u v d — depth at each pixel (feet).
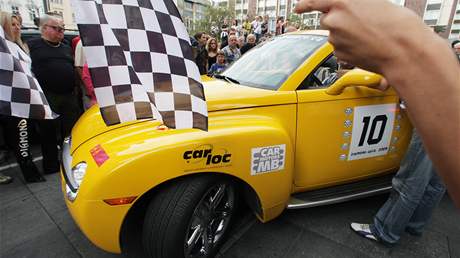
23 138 9.98
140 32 3.78
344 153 7.32
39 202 9.13
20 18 10.78
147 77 3.84
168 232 5.42
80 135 6.47
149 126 5.91
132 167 4.97
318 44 7.50
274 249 6.98
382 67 1.09
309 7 1.16
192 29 142.41
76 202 5.22
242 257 6.74
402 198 6.49
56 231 7.73
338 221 8.04
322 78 7.25
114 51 3.67
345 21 1.07
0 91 7.64
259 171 6.04
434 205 7.00
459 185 1.10
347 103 7.02
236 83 7.88
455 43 7.36
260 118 6.35
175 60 3.97
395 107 7.62
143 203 6.34
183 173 5.30
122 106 3.76
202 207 6.01
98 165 5.15
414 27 1.04
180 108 3.99
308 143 6.86
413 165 6.27
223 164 5.61
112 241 5.33
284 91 6.66
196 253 6.25
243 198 8.30
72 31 15.94
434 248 7.17
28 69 8.21
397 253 6.95
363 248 7.08
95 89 3.64
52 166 11.05
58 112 11.78
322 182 7.37
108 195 4.98
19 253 6.95
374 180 8.33
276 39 9.11
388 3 1.09
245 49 21.45
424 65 1.01
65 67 11.53
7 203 9.07
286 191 6.55
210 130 5.63
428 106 1.03
